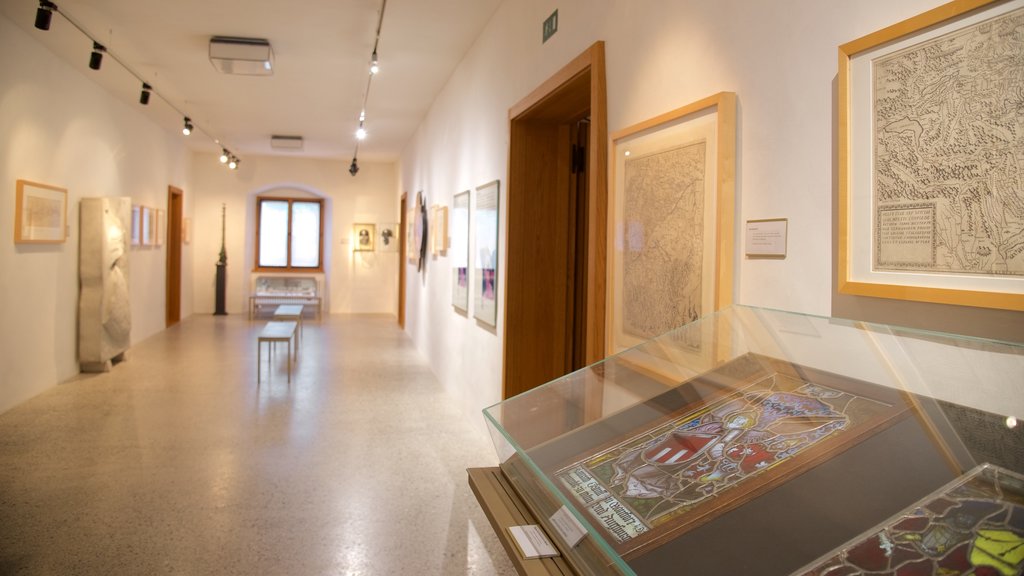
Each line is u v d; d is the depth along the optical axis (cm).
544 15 358
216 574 262
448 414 548
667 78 218
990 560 66
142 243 893
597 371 167
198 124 970
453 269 634
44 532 297
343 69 652
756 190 170
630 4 248
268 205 1381
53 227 595
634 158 237
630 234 239
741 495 91
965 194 110
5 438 443
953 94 112
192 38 560
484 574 269
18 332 538
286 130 1016
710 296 185
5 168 510
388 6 477
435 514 331
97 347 672
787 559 76
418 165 964
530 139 425
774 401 117
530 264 426
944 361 99
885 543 73
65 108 625
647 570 81
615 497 101
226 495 348
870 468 87
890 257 125
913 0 122
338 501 345
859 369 110
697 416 122
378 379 693
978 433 85
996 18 105
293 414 530
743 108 176
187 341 919
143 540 291
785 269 159
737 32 178
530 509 129
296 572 266
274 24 523
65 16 476
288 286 1372
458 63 625
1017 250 101
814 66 149
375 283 1414
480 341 505
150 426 480
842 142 136
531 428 140
